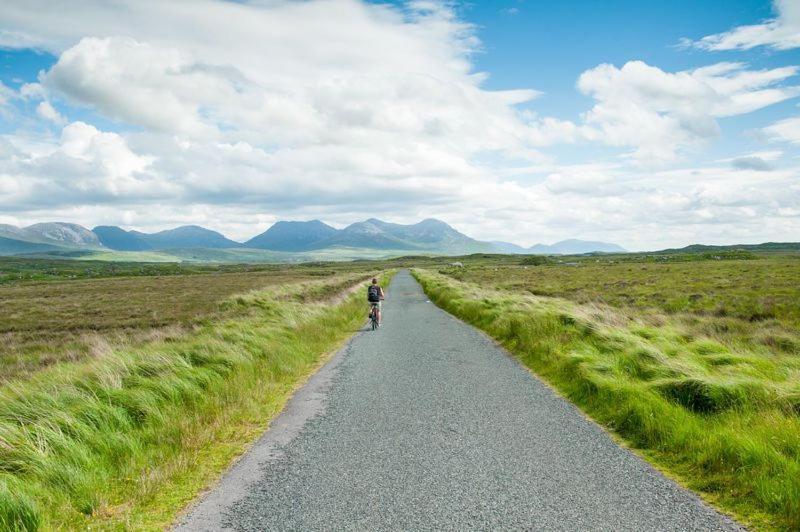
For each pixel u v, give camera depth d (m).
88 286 76.06
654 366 9.02
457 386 9.26
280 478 5.25
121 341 17.64
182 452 5.92
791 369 9.07
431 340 15.33
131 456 5.72
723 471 4.95
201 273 143.62
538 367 10.71
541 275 64.44
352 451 6.01
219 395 8.21
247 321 16.89
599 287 39.88
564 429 6.66
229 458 5.89
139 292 55.84
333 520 4.28
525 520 4.18
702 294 29.20
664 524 4.07
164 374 8.51
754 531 3.93
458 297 26.97
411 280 67.69
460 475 5.19
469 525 4.13
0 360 16.34
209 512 4.51
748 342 13.62
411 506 4.51
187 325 22.56
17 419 6.35
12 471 5.13
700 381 7.18
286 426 7.13
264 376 9.93
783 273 44.78
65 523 4.37
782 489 4.32
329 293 35.03
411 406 7.98
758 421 6.06
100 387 7.62
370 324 20.58
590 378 8.28
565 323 14.10
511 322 15.17
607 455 5.69
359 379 10.15
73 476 5.02
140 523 4.33
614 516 4.22
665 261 110.31
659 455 5.66
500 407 7.79
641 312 21.03
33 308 38.53
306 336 15.01
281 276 96.38
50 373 9.59
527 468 5.34
